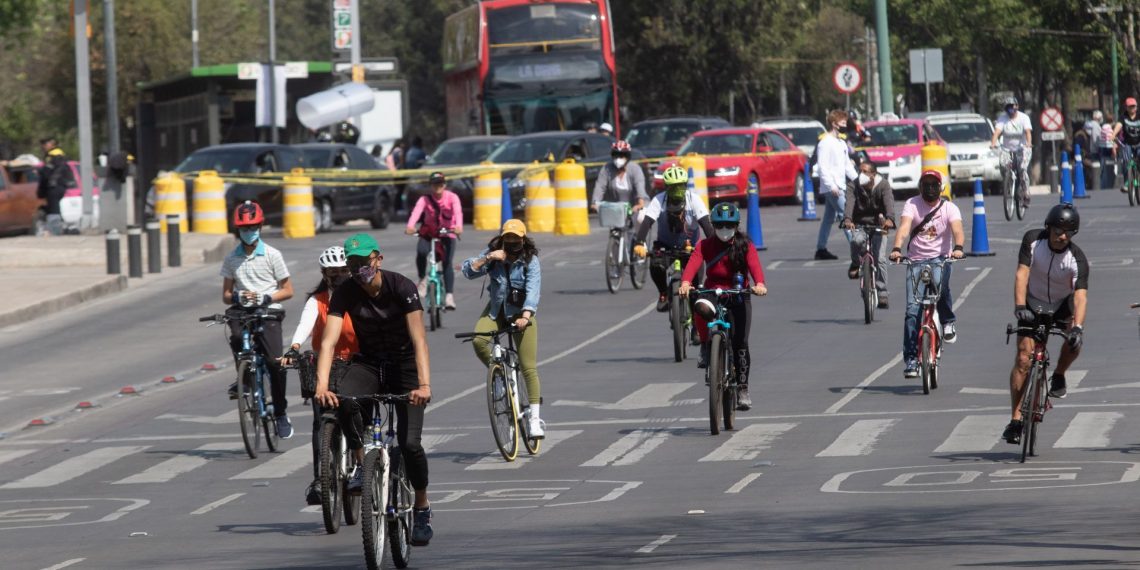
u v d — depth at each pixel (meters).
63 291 86.12
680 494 38.94
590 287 84.44
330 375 31.44
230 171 122.38
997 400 50.81
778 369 58.53
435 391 57.91
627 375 58.88
